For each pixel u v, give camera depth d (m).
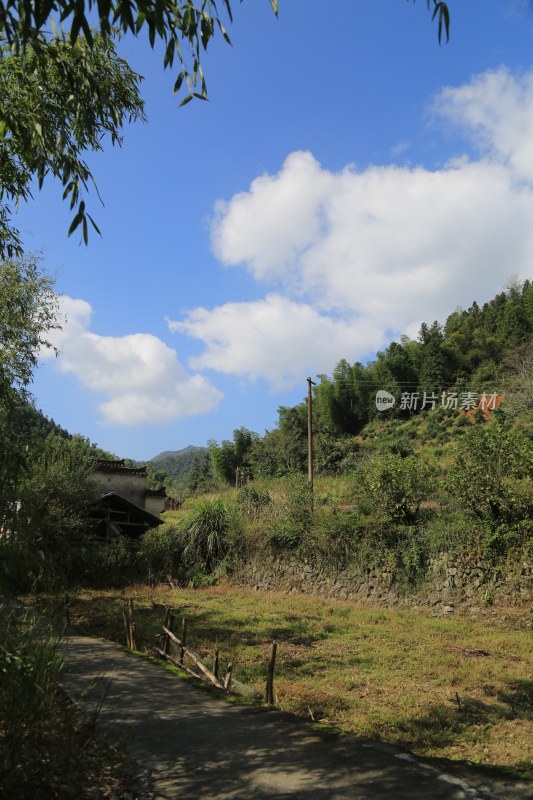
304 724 5.21
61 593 11.99
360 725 6.50
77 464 19.48
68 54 4.15
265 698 6.68
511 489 14.40
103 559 19.42
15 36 2.80
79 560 18.78
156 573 20.58
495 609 13.95
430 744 6.08
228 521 21.77
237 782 3.91
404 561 15.91
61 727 4.70
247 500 22.36
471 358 61.34
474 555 14.81
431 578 15.45
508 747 6.02
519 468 14.34
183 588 19.64
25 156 4.59
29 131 4.65
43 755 3.86
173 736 4.86
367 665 9.66
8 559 4.54
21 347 8.16
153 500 30.77
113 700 5.93
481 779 3.86
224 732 4.98
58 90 4.75
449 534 15.38
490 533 14.52
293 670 9.14
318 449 44.03
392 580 16.30
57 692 5.56
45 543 14.14
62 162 4.24
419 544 15.97
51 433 19.11
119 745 4.59
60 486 17.86
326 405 62.06
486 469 14.73
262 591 19.41
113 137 5.90
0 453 4.61
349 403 61.34
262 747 4.59
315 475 37.16
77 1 2.52
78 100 4.48
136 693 6.23
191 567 21.59
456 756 5.70
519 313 62.31
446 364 60.41
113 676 6.96
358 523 17.52
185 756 4.41
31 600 9.42
